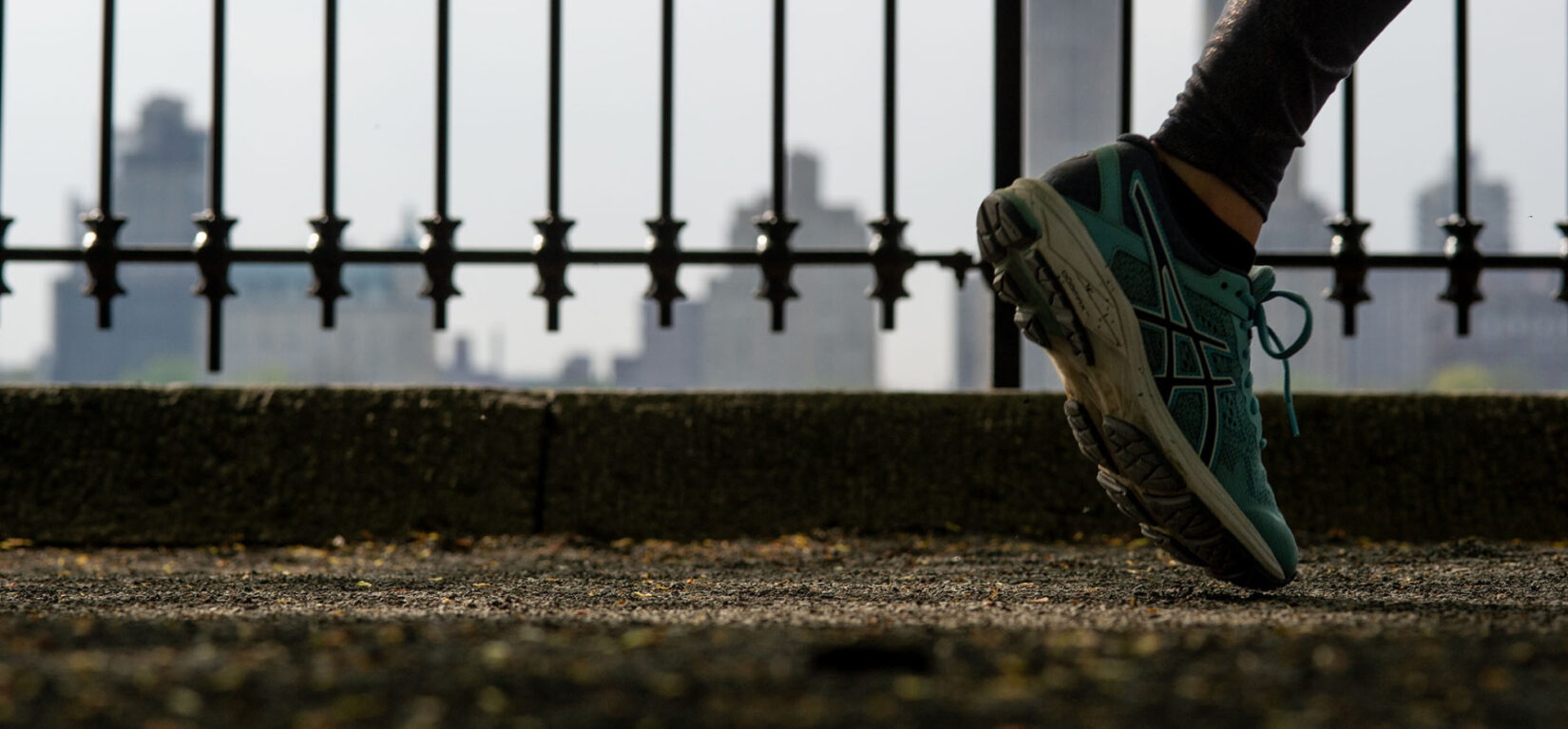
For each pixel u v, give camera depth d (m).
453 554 2.07
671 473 2.25
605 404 2.30
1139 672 0.78
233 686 0.74
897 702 0.71
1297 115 1.46
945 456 2.26
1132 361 1.41
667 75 2.29
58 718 0.67
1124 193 1.42
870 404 2.30
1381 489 2.26
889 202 2.30
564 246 2.27
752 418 2.29
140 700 0.71
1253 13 1.44
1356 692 0.74
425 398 2.29
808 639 0.91
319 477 2.23
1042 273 1.40
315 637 0.92
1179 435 1.42
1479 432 2.30
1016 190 1.41
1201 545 1.44
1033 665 0.80
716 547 2.13
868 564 1.89
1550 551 2.01
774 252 2.28
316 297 2.27
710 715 0.68
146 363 91.06
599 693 0.73
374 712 0.69
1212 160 1.45
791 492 2.24
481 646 0.87
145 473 2.23
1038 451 2.25
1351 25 1.43
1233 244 1.48
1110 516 2.22
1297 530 2.23
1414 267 2.33
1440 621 1.08
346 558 2.04
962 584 1.57
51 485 2.21
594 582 1.62
